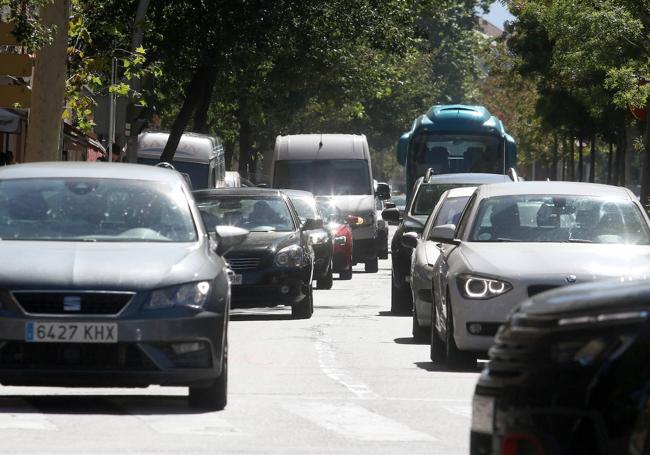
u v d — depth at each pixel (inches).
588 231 1390.3
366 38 4328.3
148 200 1126.4
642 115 3558.1
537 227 1398.9
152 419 994.1
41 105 2556.6
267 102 5285.4
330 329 1859.0
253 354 1512.1
